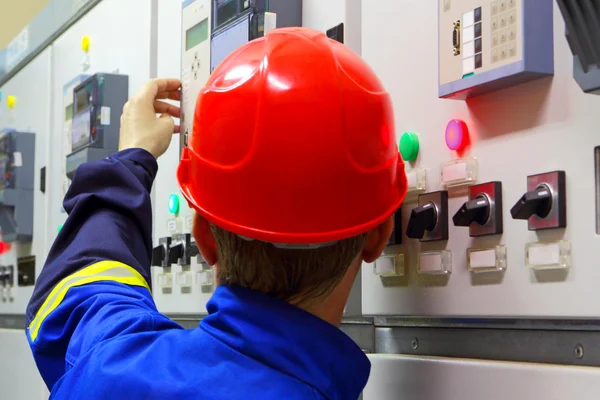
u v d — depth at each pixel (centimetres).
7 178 234
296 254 75
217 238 80
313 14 119
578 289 73
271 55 77
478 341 90
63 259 110
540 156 78
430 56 95
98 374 75
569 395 73
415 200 96
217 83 80
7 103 263
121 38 179
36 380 206
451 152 91
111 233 110
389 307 100
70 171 186
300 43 77
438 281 92
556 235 76
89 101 181
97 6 194
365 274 105
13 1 371
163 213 157
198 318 153
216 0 127
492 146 85
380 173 78
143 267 113
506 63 78
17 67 257
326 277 76
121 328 86
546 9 77
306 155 73
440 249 92
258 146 74
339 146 74
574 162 74
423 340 100
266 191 75
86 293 102
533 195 76
